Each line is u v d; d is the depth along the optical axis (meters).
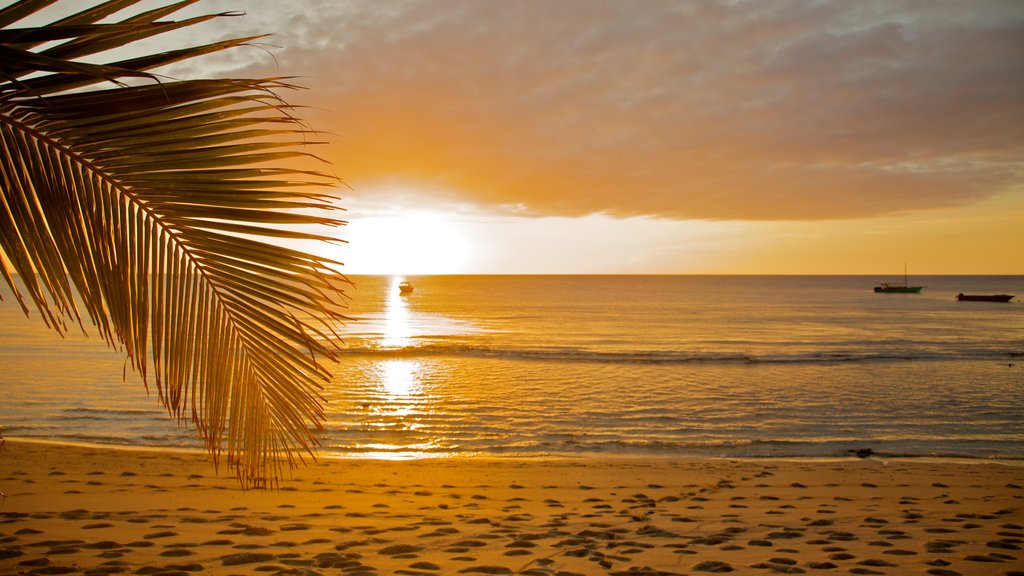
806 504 8.41
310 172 1.53
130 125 1.42
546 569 4.67
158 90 1.38
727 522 7.03
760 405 19.36
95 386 20.67
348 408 18.12
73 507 6.98
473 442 14.49
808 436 15.52
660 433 15.67
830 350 36.38
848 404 19.61
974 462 12.57
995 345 39.41
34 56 1.12
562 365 28.53
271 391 1.77
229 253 1.61
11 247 1.45
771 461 12.41
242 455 1.80
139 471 9.77
